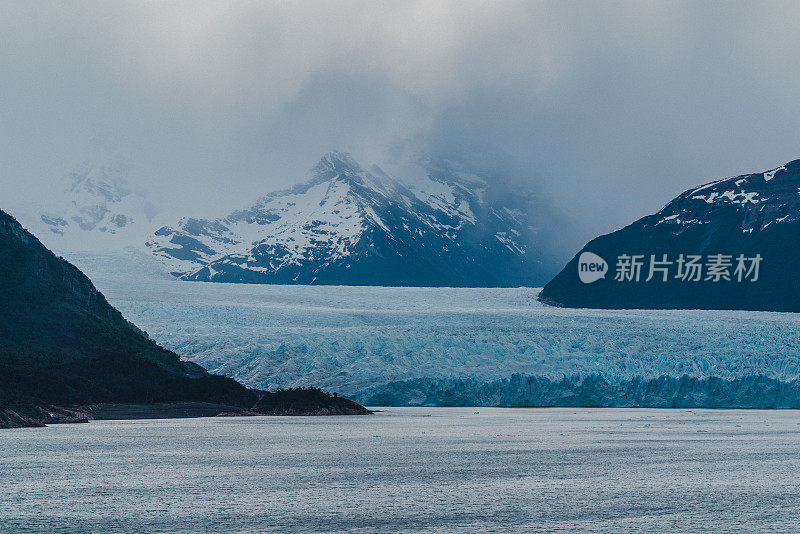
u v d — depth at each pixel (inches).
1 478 2025.1
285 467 2271.2
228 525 1498.5
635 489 1909.4
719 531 1454.2
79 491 1851.6
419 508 1663.4
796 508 1670.8
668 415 4985.2
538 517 1573.6
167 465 2283.5
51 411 3969.0
